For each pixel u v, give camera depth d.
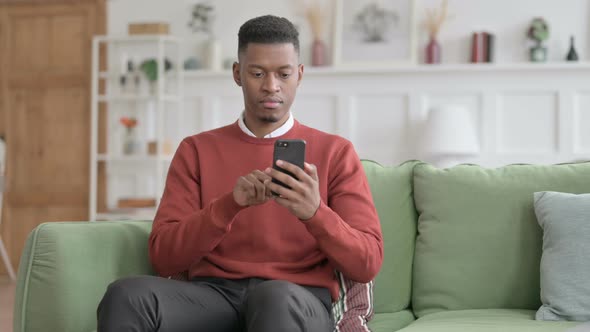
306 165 1.62
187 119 5.79
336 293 1.79
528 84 5.27
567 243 1.88
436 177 2.16
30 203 6.12
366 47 5.46
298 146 1.62
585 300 1.83
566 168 2.09
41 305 1.71
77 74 6.04
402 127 5.44
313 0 5.57
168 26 5.56
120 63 5.90
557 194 1.97
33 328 1.71
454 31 5.40
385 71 5.40
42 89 6.11
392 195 2.16
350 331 1.79
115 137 5.91
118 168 5.91
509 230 2.04
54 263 1.72
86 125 6.03
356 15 5.49
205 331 1.59
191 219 1.72
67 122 6.06
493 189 2.09
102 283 1.79
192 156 1.92
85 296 1.75
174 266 1.75
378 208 2.15
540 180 2.08
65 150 6.07
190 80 5.77
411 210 2.19
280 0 5.66
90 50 6.00
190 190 1.88
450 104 5.38
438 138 5.04
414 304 2.13
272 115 1.80
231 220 1.67
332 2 5.56
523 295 2.02
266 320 1.40
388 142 5.46
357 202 1.81
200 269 1.79
